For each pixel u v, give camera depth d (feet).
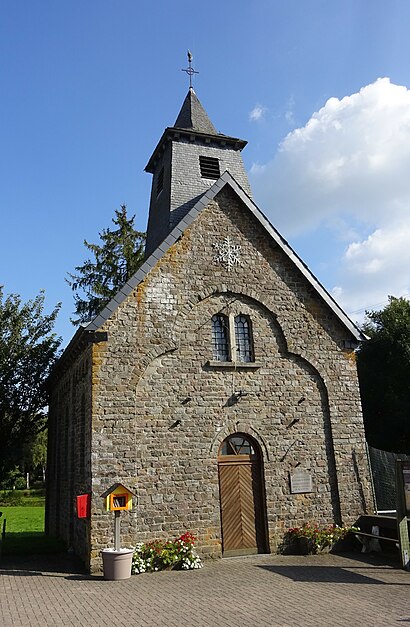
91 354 47.96
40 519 107.04
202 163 66.80
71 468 58.08
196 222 54.80
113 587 38.93
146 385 49.08
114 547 43.65
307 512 52.44
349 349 58.13
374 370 103.71
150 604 33.96
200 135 67.21
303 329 56.54
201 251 54.19
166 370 50.14
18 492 162.30
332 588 37.65
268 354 54.75
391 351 102.06
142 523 46.14
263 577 41.50
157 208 67.77
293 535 50.98
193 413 50.19
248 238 56.59
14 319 81.41
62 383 69.82
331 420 55.21
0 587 39.75
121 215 104.47
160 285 51.55
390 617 30.12
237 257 55.47
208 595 36.14
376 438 99.50
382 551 50.75
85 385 51.03
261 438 52.39
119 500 43.06
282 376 54.85
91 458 45.52
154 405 48.93
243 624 29.35
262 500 51.72
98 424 46.32
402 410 96.53
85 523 47.37
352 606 32.73
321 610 31.94
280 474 52.31
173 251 52.95
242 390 52.75
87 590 38.14
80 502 44.62
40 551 54.49
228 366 52.49
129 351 48.80
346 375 57.21
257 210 56.90
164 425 48.88
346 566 45.21
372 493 54.95
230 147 69.62
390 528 49.83
